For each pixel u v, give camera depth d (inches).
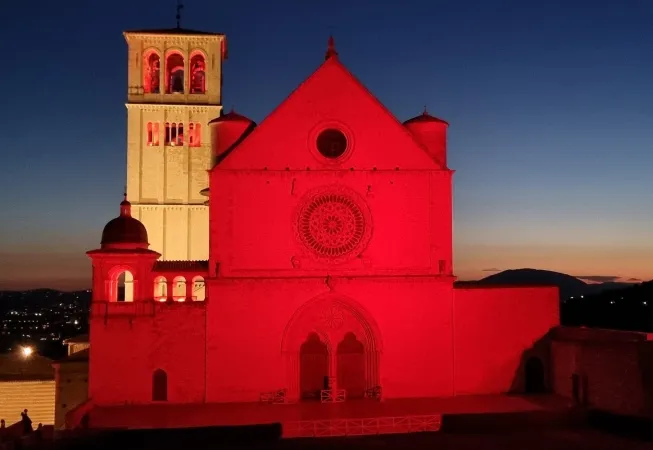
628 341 1515.7
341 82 1745.8
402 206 1743.4
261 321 1681.8
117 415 1528.1
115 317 1643.7
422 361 1723.7
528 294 1793.8
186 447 1339.8
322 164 1724.9
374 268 1724.9
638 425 1419.8
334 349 1707.7
